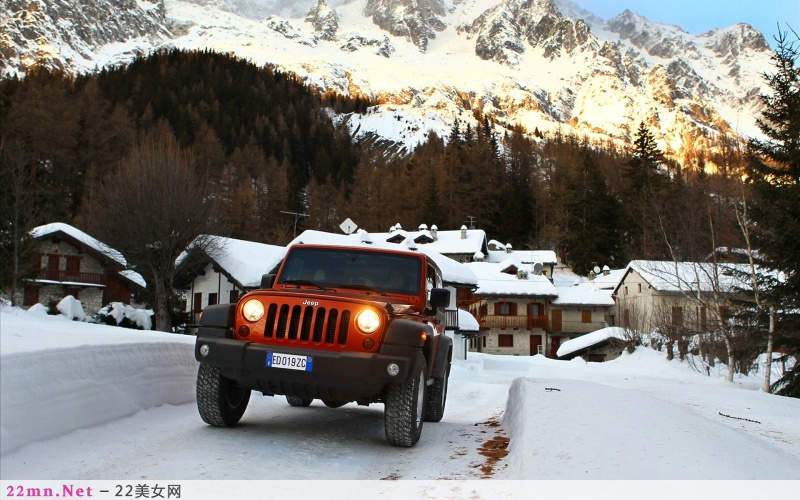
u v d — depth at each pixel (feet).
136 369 20.88
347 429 21.22
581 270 261.03
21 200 70.79
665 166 309.42
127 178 113.39
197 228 115.44
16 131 175.01
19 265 69.21
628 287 179.42
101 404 18.38
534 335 191.01
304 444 17.72
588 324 192.85
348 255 21.49
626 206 262.67
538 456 13.66
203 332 17.63
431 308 21.98
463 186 297.33
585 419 17.39
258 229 249.55
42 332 23.06
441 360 23.67
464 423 25.86
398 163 384.27
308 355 16.17
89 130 204.85
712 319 91.91
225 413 18.84
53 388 16.44
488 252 228.84
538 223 295.89
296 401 26.99
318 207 287.89
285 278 21.08
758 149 72.79
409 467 15.53
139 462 14.53
